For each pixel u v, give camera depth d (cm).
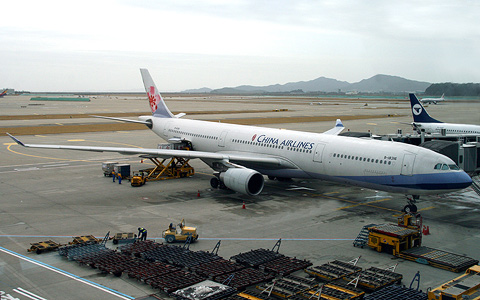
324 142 3331
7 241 2305
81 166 4759
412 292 1714
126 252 2119
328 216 2861
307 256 2142
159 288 1741
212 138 4331
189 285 1764
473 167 3956
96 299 1655
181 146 4466
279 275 1905
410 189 2798
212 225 2633
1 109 15250
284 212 2955
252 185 3303
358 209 3053
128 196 3388
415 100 6731
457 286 1644
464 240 2405
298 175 3509
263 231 2527
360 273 1902
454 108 15050
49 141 6606
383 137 4703
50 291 1717
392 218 2822
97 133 7906
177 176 4184
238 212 2941
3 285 1767
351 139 3238
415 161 2780
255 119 10669
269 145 3703
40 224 2612
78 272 1917
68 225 2598
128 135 7575
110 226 2586
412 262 2105
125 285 1791
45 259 2064
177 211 2950
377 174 2931
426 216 2897
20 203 3127
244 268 1953
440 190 2702
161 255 2073
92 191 3550
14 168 4594
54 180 3988
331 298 1670
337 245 2309
